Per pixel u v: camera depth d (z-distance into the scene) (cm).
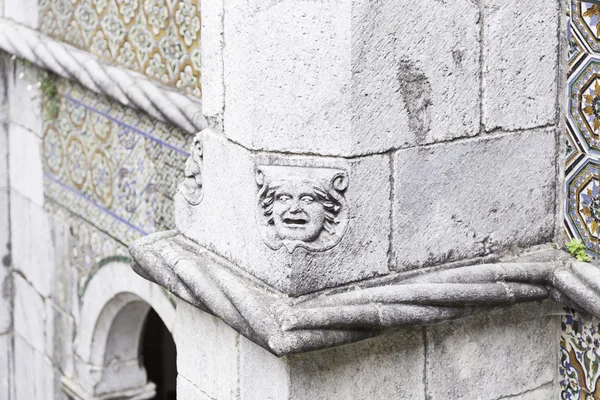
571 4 490
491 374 509
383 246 465
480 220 489
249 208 466
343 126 446
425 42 456
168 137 669
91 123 743
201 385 518
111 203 732
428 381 494
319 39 441
